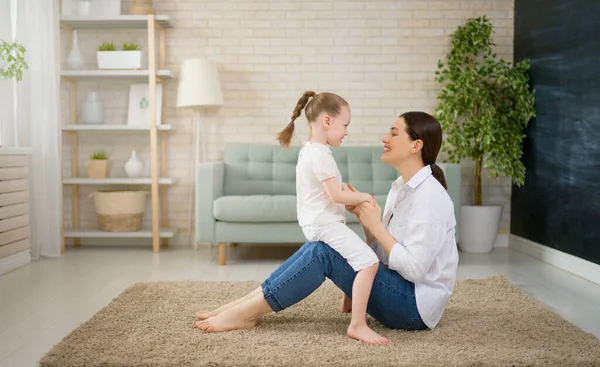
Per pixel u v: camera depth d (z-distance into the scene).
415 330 2.33
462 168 4.99
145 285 3.20
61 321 2.62
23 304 2.93
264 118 4.98
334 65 4.95
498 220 4.62
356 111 4.97
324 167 2.23
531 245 4.46
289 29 4.94
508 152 4.42
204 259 4.32
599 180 3.42
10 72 3.89
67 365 1.94
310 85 4.96
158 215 4.64
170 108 4.98
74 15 4.67
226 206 3.98
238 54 4.95
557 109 4.02
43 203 4.34
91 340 2.19
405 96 4.96
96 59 4.95
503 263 4.14
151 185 5.04
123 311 2.63
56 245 4.38
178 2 4.92
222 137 4.99
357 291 2.17
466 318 2.54
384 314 2.28
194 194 5.00
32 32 4.28
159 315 2.56
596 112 3.45
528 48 4.57
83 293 3.18
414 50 4.94
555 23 4.05
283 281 2.25
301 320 2.49
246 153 4.77
